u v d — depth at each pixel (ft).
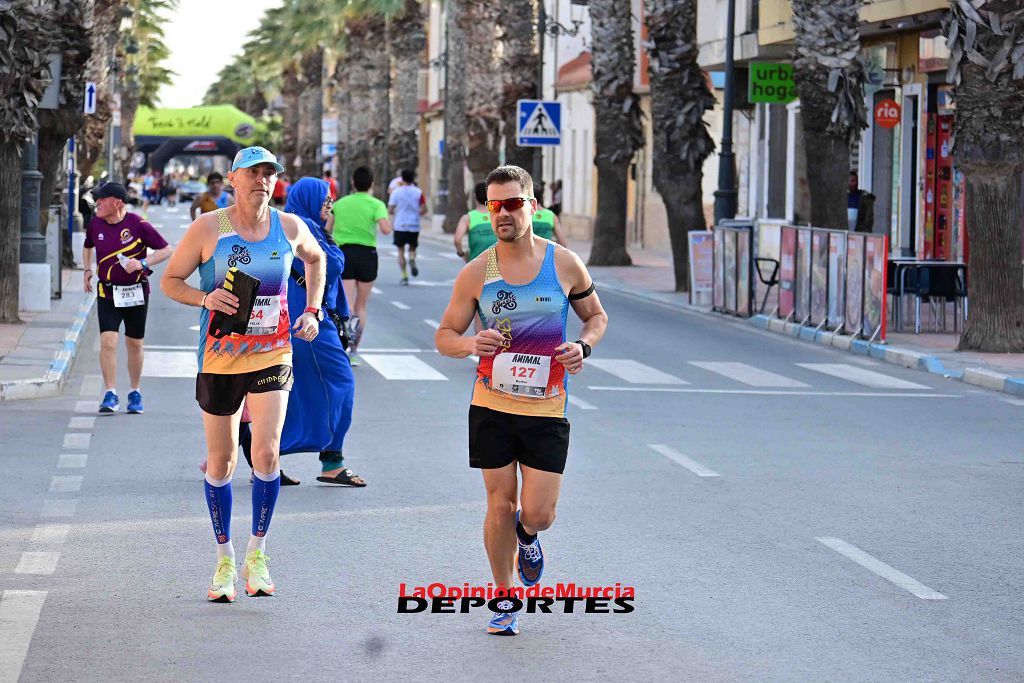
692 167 159.74
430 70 503.20
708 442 67.62
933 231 160.15
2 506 51.01
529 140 193.77
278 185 175.32
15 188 107.86
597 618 38.19
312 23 463.42
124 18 310.24
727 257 136.87
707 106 160.35
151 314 129.18
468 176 392.47
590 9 197.16
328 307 55.57
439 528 48.62
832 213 127.85
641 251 258.98
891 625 37.83
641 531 48.62
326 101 601.21
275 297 39.68
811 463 62.34
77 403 76.64
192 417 72.33
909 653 35.35
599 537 47.65
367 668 33.76
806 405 81.35
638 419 74.59
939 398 85.56
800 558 45.11
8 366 84.79
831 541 47.50
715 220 159.22
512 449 36.14
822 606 39.63
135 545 45.60
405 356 101.40
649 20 160.56
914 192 165.78
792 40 159.94
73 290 142.20
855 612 39.04
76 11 127.03
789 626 37.63
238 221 39.50
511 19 237.66
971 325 104.68
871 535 48.52
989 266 103.65
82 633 36.17
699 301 146.00
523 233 35.60
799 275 123.13
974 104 102.58
